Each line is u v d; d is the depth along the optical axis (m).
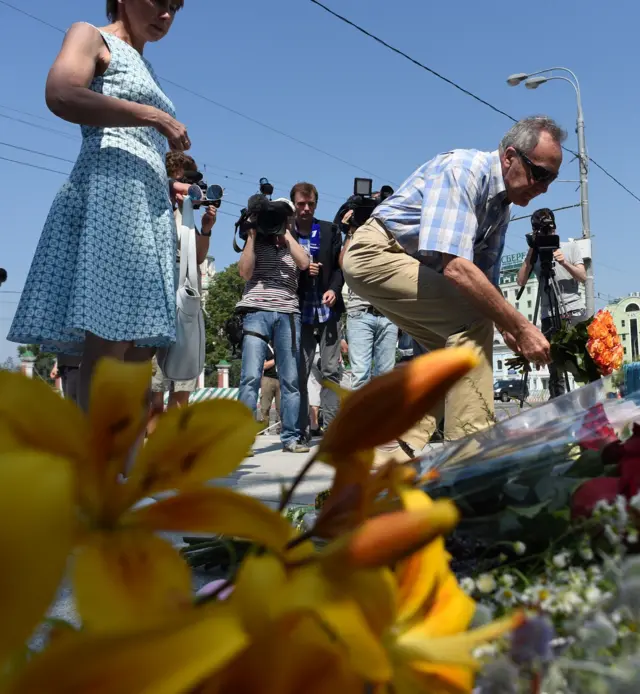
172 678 0.28
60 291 2.48
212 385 32.28
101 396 0.41
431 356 0.43
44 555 0.23
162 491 0.44
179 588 0.39
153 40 2.81
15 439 0.39
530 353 2.94
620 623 0.64
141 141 2.69
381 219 3.27
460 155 3.13
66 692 0.27
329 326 5.80
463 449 1.04
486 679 0.55
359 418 0.44
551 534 0.87
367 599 0.35
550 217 6.29
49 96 2.42
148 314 2.60
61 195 2.56
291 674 0.35
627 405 1.18
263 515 0.44
